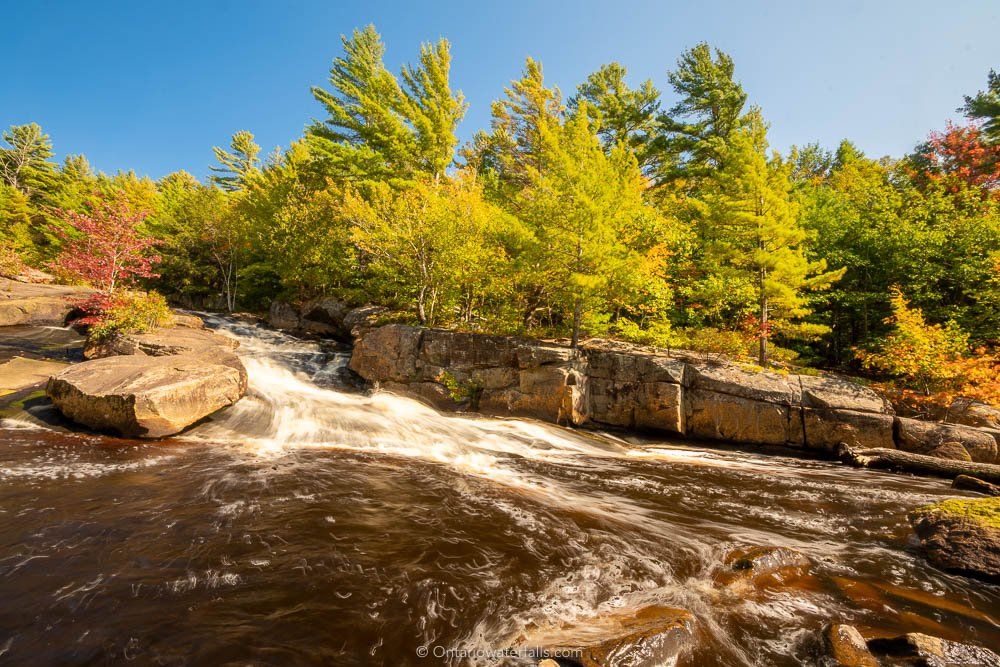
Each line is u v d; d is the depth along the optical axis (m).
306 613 3.52
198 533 4.82
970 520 5.35
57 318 17.61
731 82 27.33
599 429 13.66
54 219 36.34
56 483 6.05
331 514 5.58
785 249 14.23
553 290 15.83
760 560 4.77
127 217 16.00
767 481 9.01
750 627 3.71
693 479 8.91
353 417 11.22
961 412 12.11
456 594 3.95
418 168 28.81
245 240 31.94
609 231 13.63
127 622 3.28
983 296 15.29
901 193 23.41
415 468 8.21
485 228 17.44
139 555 4.29
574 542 5.27
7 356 13.01
